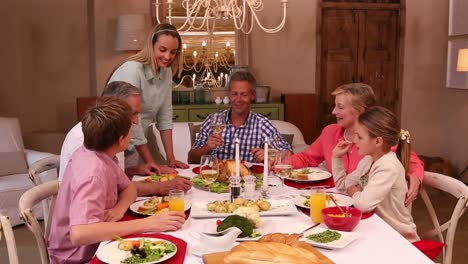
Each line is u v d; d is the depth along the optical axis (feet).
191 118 16.98
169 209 6.07
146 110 9.36
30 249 11.52
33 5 17.35
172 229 5.52
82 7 17.79
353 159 8.09
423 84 19.39
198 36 17.79
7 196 12.66
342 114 8.07
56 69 17.81
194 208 6.29
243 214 5.51
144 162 9.11
